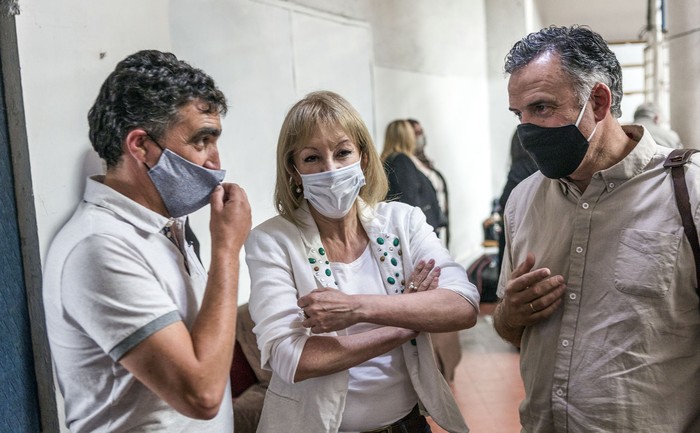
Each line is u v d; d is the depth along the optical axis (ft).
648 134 5.35
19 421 5.28
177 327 4.46
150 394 4.63
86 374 4.58
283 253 5.59
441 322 5.40
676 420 5.17
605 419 5.26
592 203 5.39
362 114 17.49
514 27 28.66
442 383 5.70
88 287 4.38
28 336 5.45
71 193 5.78
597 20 30.99
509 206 6.23
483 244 21.99
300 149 5.47
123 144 4.67
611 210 5.32
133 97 4.58
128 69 4.62
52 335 4.66
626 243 5.23
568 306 5.48
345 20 16.39
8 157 5.34
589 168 5.36
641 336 5.15
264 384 9.12
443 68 24.23
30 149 5.34
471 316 5.55
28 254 5.41
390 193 16.84
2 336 5.15
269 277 5.49
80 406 4.66
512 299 5.57
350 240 5.82
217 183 4.91
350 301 5.19
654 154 5.29
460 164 25.88
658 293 5.08
